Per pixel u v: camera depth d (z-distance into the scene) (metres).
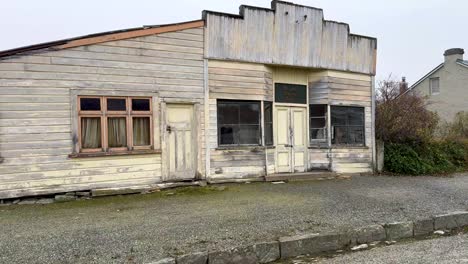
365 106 12.22
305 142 11.40
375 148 12.41
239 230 5.42
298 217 6.16
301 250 5.00
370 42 12.24
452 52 24.09
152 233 5.28
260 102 10.21
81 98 8.05
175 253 4.50
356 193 8.46
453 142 14.53
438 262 4.55
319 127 11.43
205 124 9.41
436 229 6.17
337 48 11.50
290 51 10.64
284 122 11.03
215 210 6.71
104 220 6.05
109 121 8.37
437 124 18.11
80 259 4.32
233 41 9.77
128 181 8.50
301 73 11.36
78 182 8.00
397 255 4.88
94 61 8.16
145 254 4.46
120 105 8.45
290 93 11.15
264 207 6.92
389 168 12.55
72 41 7.91
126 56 8.48
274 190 8.84
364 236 5.48
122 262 4.23
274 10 10.35
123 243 4.85
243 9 9.87
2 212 6.72
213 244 4.82
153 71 8.77
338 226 5.68
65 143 7.87
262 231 5.38
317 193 8.43
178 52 9.07
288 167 11.02
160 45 8.86
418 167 12.28
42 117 7.67
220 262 4.48
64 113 7.87
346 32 11.66
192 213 6.49
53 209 6.96
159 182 8.87
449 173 12.59
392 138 13.38
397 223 5.77
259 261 4.71
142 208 6.98
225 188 9.07
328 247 5.19
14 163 7.44
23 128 7.51
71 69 7.93
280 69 10.94
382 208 6.92
